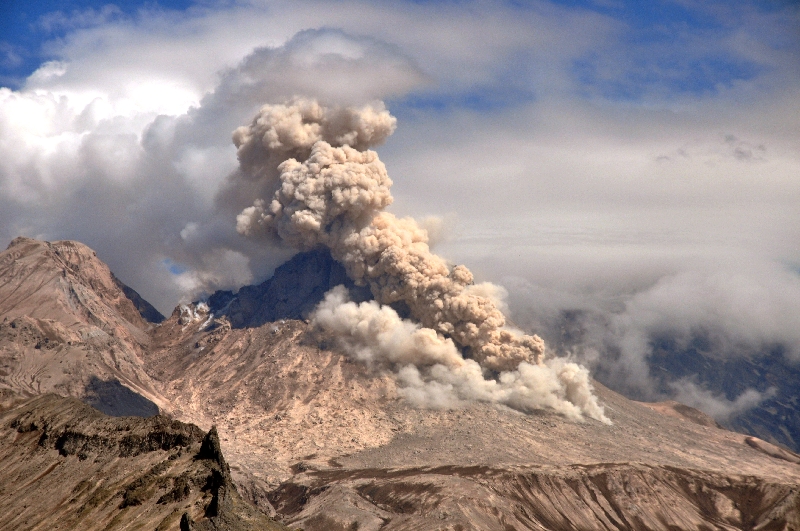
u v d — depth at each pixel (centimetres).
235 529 18062
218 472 19750
